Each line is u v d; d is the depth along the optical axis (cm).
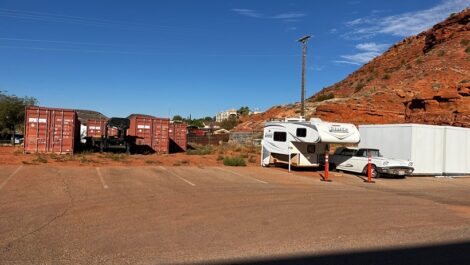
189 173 1786
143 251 657
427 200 1321
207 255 647
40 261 593
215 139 5559
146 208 1002
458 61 6172
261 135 4984
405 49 9238
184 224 853
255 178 1738
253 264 609
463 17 7488
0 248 648
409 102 4753
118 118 2983
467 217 1034
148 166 1995
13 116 4616
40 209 944
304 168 2297
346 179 1889
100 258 615
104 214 920
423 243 757
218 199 1170
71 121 2575
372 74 8456
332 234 806
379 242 756
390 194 1435
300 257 651
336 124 2056
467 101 4088
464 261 653
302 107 3553
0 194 1103
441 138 2325
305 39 3547
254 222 891
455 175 2366
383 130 2328
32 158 2136
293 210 1041
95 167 1836
